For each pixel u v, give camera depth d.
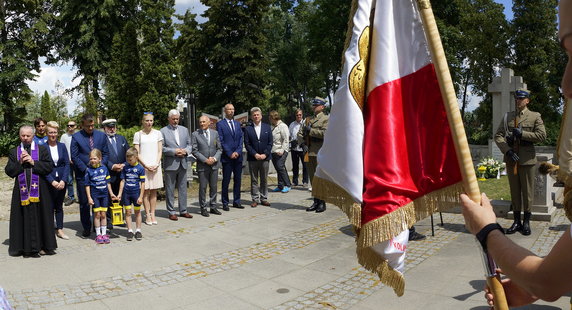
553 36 24.56
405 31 2.10
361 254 2.13
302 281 5.45
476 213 1.48
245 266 6.07
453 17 30.86
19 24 31.06
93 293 5.16
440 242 6.89
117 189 7.89
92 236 7.86
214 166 9.45
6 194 13.41
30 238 6.52
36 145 6.64
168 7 33.75
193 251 6.83
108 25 32.25
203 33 27.98
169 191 9.02
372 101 2.12
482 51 26.08
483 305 4.51
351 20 2.22
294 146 13.63
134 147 8.48
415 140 2.05
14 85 30.44
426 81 2.05
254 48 27.69
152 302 4.89
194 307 4.75
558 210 8.84
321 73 41.69
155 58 25.14
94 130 8.01
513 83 15.51
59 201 7.67
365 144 2.14
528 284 1.27
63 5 32.03
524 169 7.13
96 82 32.75
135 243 7.34
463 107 33.09
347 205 2.11
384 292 5.00
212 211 9.55
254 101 28.39
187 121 15.63
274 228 8.20
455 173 1.97
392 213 2.00
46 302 4.89
